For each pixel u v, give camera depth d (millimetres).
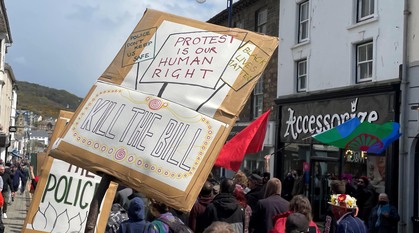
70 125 3227
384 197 10836
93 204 2990
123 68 3449
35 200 4477
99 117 3203
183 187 2904
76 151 3111
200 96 3184
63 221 4461
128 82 3361
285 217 5184
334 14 16109
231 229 2896
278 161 18938
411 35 12914
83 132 3168
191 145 3010
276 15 19922
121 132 3111
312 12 17328
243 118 22250
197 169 2943
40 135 101188
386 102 13367
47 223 4441
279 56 19438
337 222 5520
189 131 3051
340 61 15703
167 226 4660
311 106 16969
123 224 4895
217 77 3242
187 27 3525
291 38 18641
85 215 4496
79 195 4527
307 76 17469
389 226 10586
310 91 17203
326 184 15852
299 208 5051
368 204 12195
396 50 13352
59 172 4535
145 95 3240
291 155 18250
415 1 12844
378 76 13969
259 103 21344
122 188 7402
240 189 7145
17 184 20328
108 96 3289
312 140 16719
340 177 15086
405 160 12719
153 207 4844
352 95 14812
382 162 13320
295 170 17797
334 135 11578
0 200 12359
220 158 8594
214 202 6172
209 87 3211
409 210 12469
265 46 3326
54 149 3146
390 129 11922
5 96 44625
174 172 2941
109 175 3012
